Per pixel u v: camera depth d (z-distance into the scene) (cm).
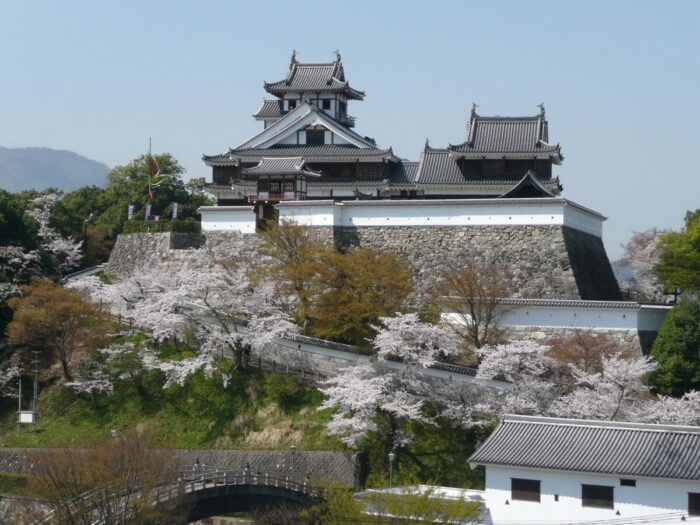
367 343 6819
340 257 7125
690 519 4425
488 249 7725
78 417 6956
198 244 8550
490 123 9156
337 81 10369
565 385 6238
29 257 8244
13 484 5756
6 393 7281
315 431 6366
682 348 6178
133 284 7862
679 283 7662
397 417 6175
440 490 5059
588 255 8044
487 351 6347
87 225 10000
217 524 5678
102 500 4538
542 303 6925
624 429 4825
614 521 4550
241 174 8906
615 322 6731
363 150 9219
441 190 9025
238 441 6469
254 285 7281
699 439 4669
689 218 8531
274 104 10662
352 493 4947
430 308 7112
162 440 6556
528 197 7819
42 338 7244
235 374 6938
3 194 8650
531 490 4709
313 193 9238
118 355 7169
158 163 11450
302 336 6925
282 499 5216
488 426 6059
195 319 7262
